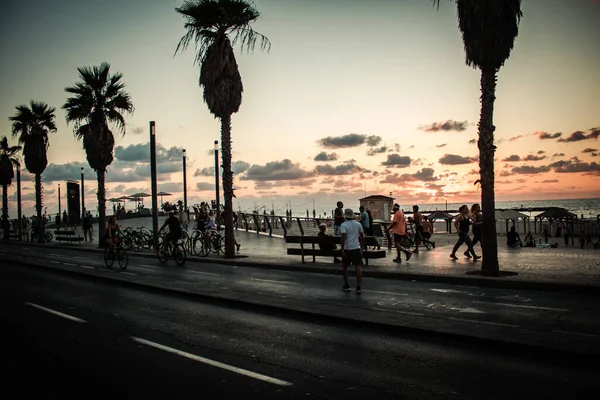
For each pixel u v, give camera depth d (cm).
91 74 2945
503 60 1327
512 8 1299
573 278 1227
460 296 1124
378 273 1466
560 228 3462
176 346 767
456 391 549
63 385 594
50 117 3906
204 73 2033
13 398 553
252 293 1194
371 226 2250
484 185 1339
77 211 5025
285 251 2336
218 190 3825
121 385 591
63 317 1002
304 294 1195
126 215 5359
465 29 1345
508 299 1073
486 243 1332
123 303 1161
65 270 1797
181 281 1474
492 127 1343
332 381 592
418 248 2172
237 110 2062
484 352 702
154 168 2519
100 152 2962
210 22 2027
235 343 779
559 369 619
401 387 566
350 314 929
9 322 958
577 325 821
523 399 520
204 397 548
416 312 959
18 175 4822
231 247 2067
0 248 3238
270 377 611
